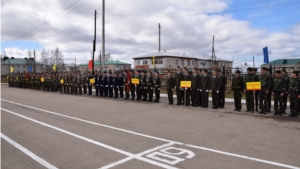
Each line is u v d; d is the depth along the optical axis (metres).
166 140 6.66
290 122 8.84
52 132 7.70
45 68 85.94
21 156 5.58
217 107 12.23
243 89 11.38
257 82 10.52
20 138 7.09
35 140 6.86
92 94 21.31
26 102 15.69
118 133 7.46
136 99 16.56
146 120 9.45
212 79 12.24
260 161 5.05
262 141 6.46
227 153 5.55
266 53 14.98
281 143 6.27
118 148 6.00
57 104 14.53
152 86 15.22
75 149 5.98
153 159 5.23
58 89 25.66
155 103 14.64
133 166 4.85
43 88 26.83
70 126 8.52
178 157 5.33
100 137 7.02
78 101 16.03
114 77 17.77
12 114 11.15
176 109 12.21
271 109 12.00
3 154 5.75
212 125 8.45
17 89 29.19
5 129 8.25
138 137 6.99
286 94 10.38
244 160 5.11
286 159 5.15
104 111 11.73
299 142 6.34
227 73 19.73
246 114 10.59
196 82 12.99
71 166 4.91
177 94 13.81
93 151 5.81
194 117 9.99
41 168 4.86
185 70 13.79
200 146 6.09
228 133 7.31
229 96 16.78
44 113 11.33
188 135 7.14
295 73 9.73
